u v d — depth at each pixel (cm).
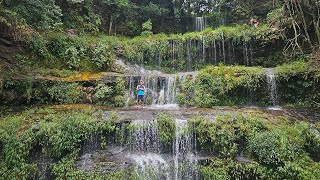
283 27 1577
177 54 1802
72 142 888
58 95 1239
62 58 1459
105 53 1595
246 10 2264
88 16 1973
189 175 872
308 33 1538
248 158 869
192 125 959
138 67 1739
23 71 1256
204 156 911
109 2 2128
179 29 2456
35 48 1359
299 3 1427
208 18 2411
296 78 1322
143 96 1303
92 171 837
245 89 1333
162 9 2362
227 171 841
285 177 779
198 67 1766
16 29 1208
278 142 830
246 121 944
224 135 902
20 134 874
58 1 1775
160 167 876
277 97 1345
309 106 1293
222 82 1320
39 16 1301
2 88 1120
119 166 862
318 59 1367
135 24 2309
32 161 857
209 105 1289
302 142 862
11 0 1182
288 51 1583
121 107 1284
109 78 1370
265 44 1642
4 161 826
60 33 1589
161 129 955
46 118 969
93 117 1005
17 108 1148
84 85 1315
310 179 752
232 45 1725
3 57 1231
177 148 948
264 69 1420
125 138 971
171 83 1391
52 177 836
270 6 2159
